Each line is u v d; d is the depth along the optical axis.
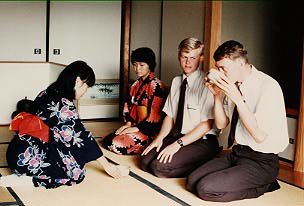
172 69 6.05
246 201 3.47
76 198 3.40
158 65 6.44
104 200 3.37
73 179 3.68
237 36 5.47
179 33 5.88
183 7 5.78
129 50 6.89
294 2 5.85
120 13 6.77
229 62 3.35
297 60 5.94
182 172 3.98
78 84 3.69
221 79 3.35
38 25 6.41
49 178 3.63
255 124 3.39
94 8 6.62
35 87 6.14
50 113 3.64
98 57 6.72
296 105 5.30
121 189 3.63
